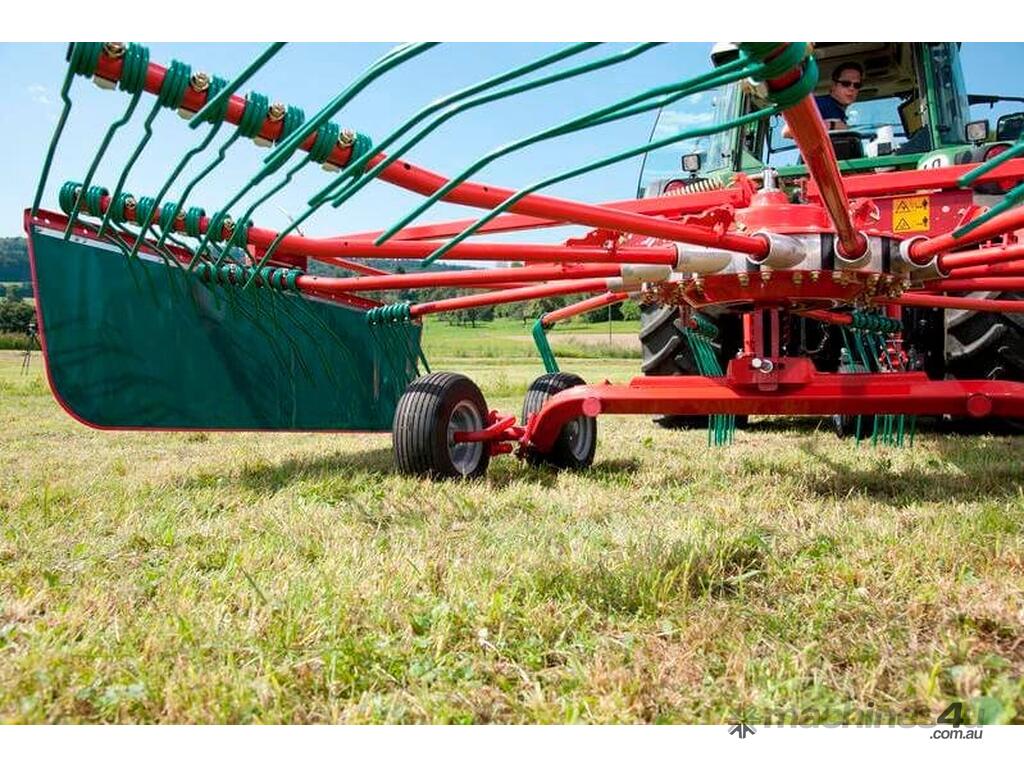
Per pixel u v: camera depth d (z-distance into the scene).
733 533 2.84
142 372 4.22
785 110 2.00
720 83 1.77
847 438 6.50
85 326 3.99
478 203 2.65
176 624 2.02
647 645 1.97
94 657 1.87
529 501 3.68
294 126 2.29
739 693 1.72
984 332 5.97
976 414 3.48
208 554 2.75
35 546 2.86
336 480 4.07
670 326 7.14
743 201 3.75
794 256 3.29
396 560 2.57
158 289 4.27
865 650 1.90
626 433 7.38
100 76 2.10
